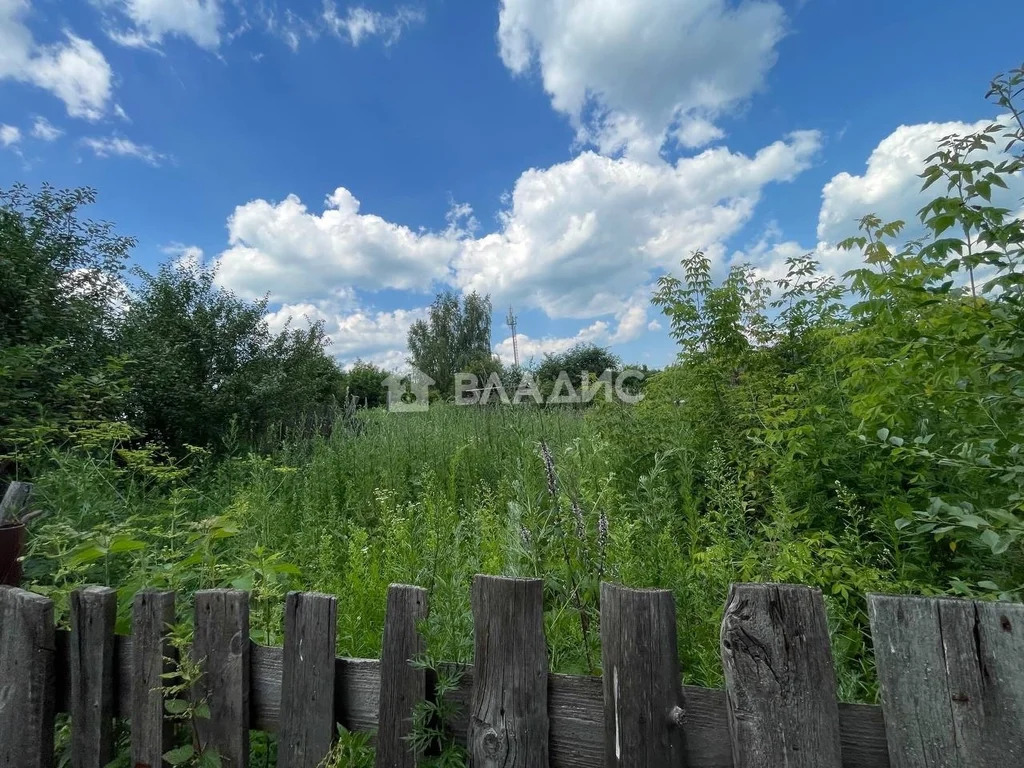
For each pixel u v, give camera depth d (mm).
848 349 3289
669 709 1163
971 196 1802
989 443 1759
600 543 2008
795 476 3061
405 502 5000
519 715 1300
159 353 7188
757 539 2598
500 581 1341
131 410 6836
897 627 1027
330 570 3035
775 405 3992
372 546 3234
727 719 1148
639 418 4801
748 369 4602
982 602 980
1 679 1700
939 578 2377
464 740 1377
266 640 2088
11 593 1719
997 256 1695
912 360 1946
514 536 2258
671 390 5047
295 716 1483
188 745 1551
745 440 3977
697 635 2129
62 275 6297
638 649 1194
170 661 1562
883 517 2512
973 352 1757
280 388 8633
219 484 5625
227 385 7883
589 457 3496
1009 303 1748
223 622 1562
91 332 6461
